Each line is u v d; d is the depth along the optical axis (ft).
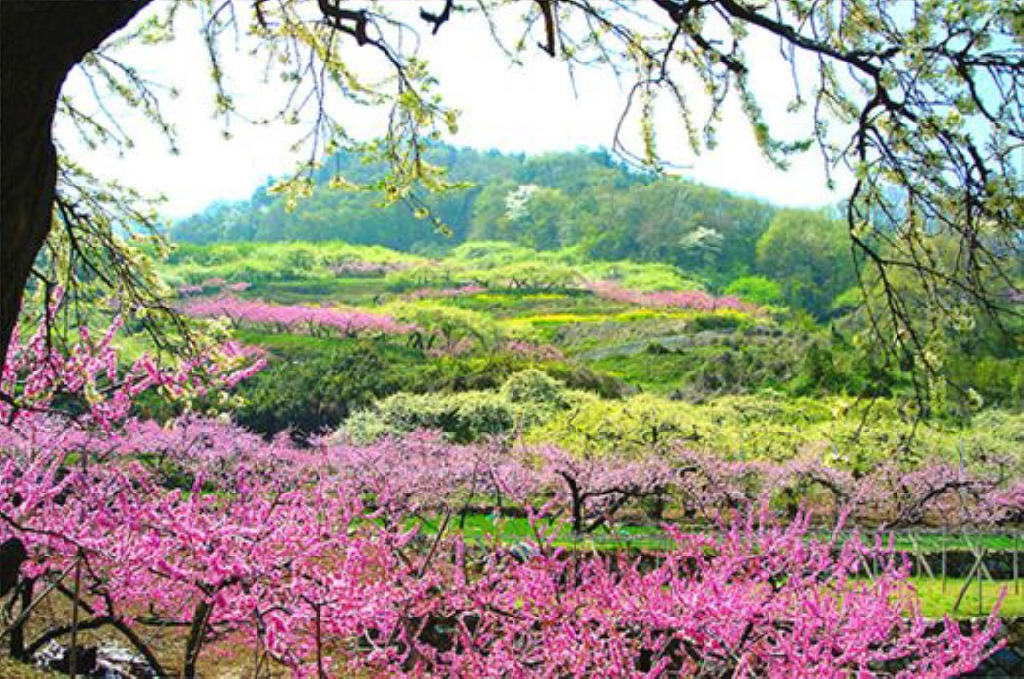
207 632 26.78
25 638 32.37
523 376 104.94
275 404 116.78
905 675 28.63
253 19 23.26
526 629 27.12
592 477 73.36
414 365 139.74
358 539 25.61
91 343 28.17
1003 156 16.14
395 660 28.32
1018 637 45.16
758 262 355.77
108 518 23.06
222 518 24.99
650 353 170.50
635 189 422.00
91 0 11.90
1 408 28.02
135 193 27.14
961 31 15.79
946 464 78.74
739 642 25.77
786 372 135.03
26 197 11.91
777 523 31.55
